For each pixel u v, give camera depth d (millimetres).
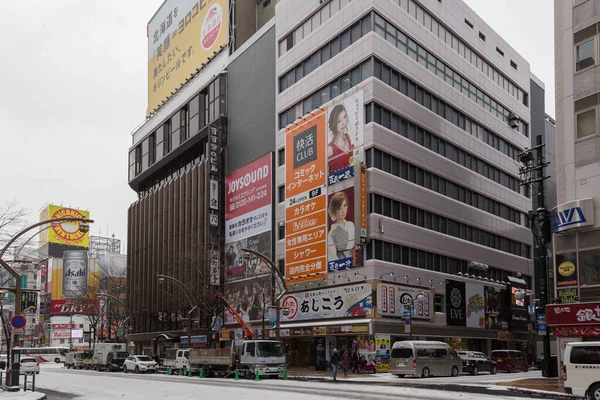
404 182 48250
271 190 55719
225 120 64812
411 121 49844
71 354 72125
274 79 57531
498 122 63000
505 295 58938
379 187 45500
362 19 48000
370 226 44969
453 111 55969
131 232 86750
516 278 61250
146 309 78500
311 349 50281
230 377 38375
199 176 65750
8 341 45500
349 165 46844
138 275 82312
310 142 51219
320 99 51312
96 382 36719
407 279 46688
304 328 48438
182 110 73688
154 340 71062
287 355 51938
